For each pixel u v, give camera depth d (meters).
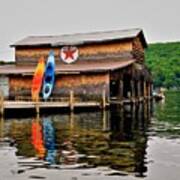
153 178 12.38
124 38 49.72
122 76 45.59
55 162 14.78
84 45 51.94
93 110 39.41
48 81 42.75
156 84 141.38
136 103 50.84
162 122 29.75
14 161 15.00
